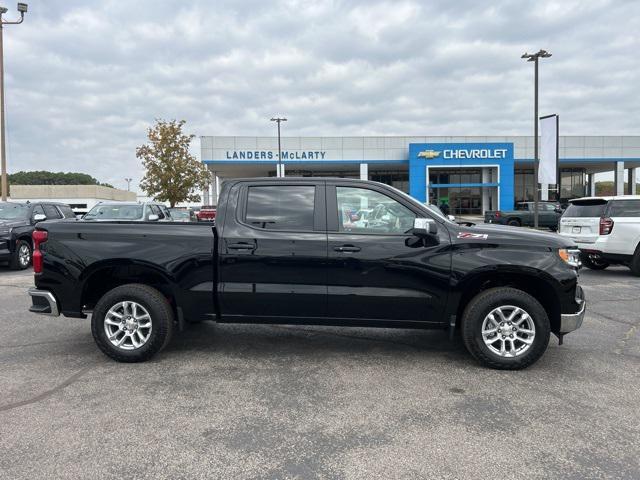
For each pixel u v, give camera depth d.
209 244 4.91
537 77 22.06
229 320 5.02
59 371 4.76
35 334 6.11
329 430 3.54
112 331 5.01
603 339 5.88
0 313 7.26
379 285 4.78
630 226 10.51
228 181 5.13
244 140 40.28
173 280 4.92
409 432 3.51
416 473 2.98
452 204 44.28
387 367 4.89
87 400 4.06
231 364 4.98
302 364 4.98
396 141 41.34
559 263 4.69
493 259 4.68
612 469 3.02
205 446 3.31
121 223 5.15
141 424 3.63
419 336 6.04
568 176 50.19
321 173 47.47
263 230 4.91
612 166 48.03
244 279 4.89
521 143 42.16
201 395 4.18
